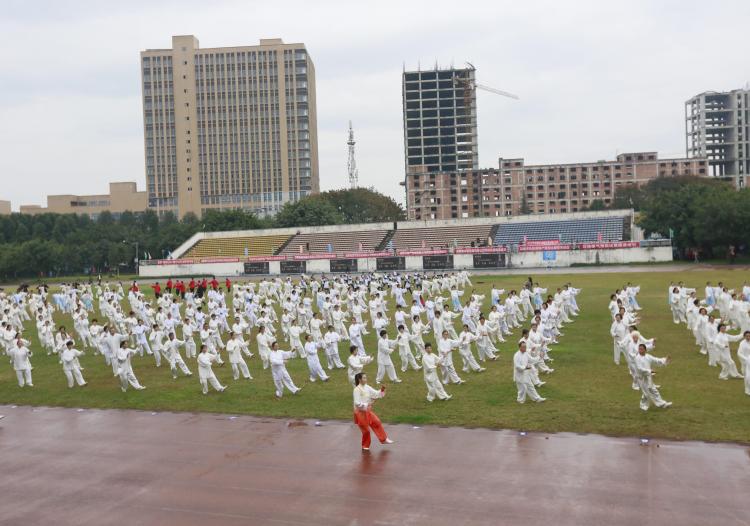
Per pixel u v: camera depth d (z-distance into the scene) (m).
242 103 198.38
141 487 15.17
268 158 198.12
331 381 25.11
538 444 16.45
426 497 13.68
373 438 17.70
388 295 55.25
